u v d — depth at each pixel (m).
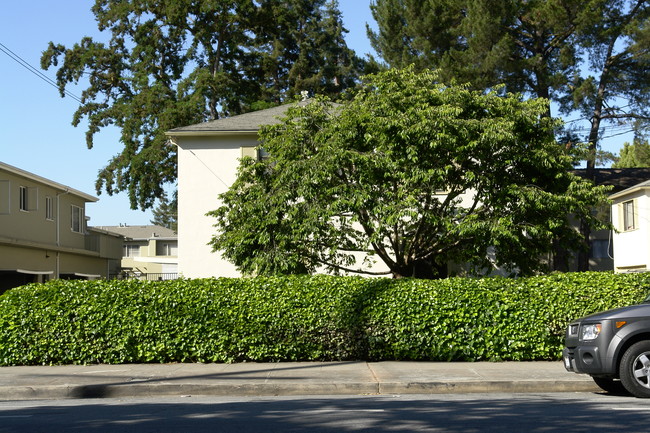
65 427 8.42
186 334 14.80
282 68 57.06
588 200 18.61
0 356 14.79
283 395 11.94
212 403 10.72
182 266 26.83
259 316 14.70
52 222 35.38
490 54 31.33
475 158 18.55
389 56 36.34
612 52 34.59
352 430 7.84
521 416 8.71
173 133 27.00
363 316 14.58
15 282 30.92
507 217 17.83
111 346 14.88
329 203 18.56
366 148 18.73
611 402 9.98
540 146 18.53
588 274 14.61
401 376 12.63
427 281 14.75
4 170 30.25
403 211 17.48
